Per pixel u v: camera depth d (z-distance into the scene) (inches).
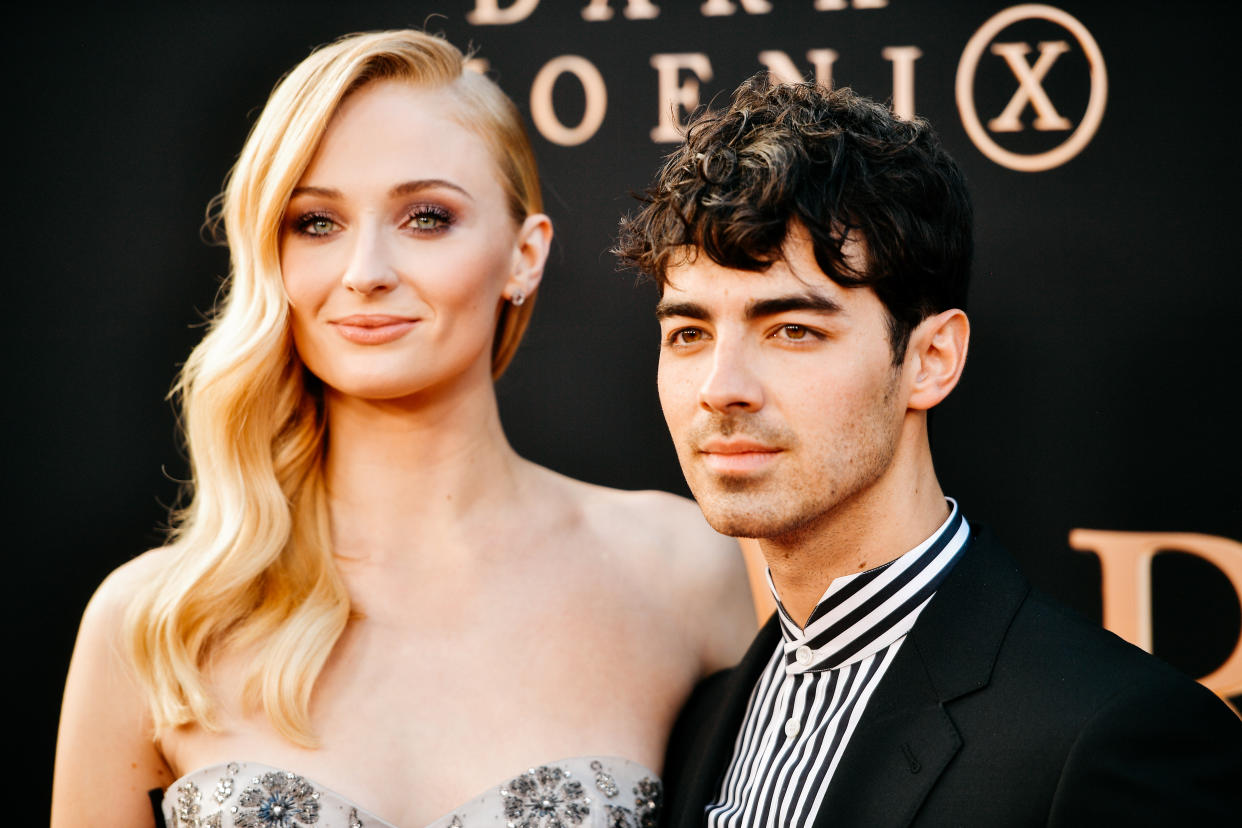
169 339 116.3
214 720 74.3
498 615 80.6
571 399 115.3
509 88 115.7
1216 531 105.6
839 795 60.1
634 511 89.5
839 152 60.2
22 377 117.0
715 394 60.1
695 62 113.7
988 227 109.2
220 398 79.4
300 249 78.4
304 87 77.9
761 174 59.5
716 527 62.0
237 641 77.0
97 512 116.0
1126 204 107.7
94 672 77.2
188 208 116.6
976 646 60.6
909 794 58.4
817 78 111.7
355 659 77.5
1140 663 57.7
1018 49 109.2
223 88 116.7
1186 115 107.1
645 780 76.6
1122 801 53.6
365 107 78.3
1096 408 107.6
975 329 109.3
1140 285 107.3
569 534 86.0
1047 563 107.7
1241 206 106.1
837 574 63.9
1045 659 58.9
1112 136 107.9
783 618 67.2
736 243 58.9
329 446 83.8
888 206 60.2
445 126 79.4
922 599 63.0
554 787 73.9
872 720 61.3
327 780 72.5
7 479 116.6
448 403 82.2
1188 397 106.4
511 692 77.6
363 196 77.2
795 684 66.2
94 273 117.0
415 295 77.5
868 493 62.3
